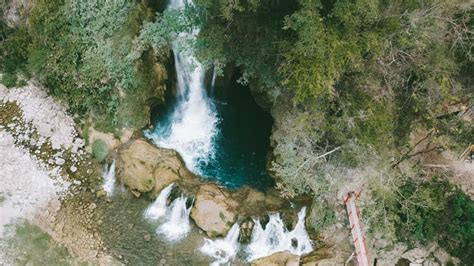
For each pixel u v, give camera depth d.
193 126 32.94
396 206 27.34
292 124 27.89
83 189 29.47
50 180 29.47
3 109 31.86
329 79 23.50
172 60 31.73
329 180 27.25
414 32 23.83
